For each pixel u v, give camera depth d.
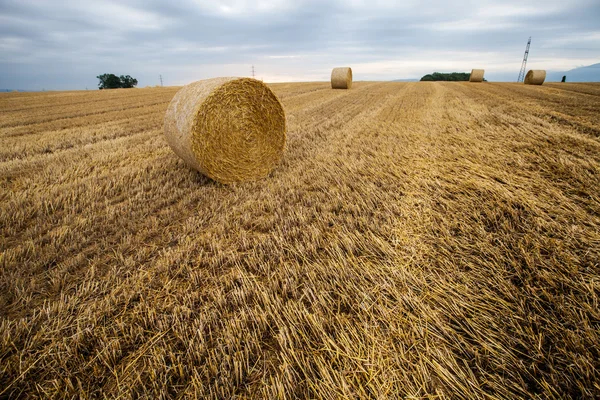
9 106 14.32
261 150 5.35
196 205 4.17
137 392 1.70
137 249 3.09
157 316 2.22
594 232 2.91
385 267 2.64
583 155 5.22
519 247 2.76
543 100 14.60
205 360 1.85
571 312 2.05
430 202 3.88
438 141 6.92
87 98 18.44
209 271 2.73
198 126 4.45
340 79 23.59
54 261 2.86
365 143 7.03
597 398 1.53
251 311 2.21
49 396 1.69
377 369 1.75
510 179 4.41
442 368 1.72
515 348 1.86
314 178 5.01
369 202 3.93
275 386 1.66
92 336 2.05
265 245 3.08
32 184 4.66
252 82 4.98
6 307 2.30
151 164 5.70
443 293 2.31
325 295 2.32
